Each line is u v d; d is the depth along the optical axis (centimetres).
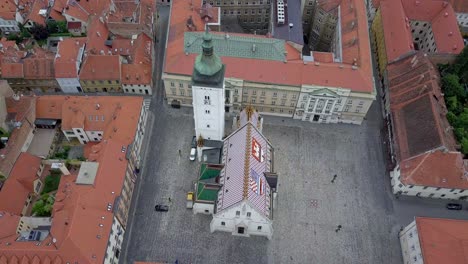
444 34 12850
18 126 10506
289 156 11300
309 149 11475
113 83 12169
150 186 10612
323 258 9650
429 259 8519
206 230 9912
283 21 12000
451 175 10038
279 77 10962
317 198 10562
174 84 11425
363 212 10406
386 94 12119
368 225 10194
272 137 11656
